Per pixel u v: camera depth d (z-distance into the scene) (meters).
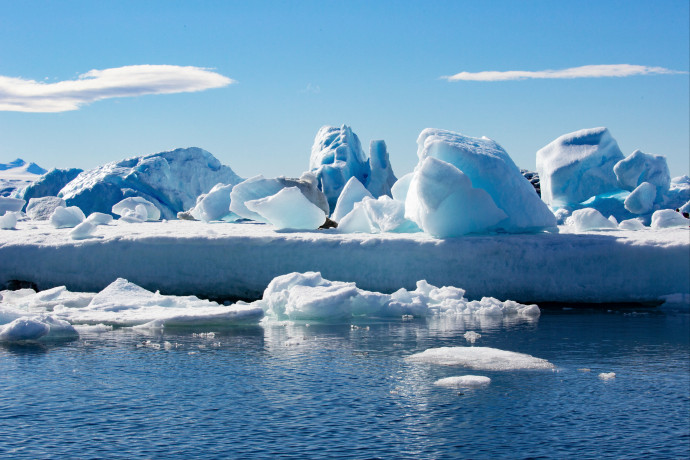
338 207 21.06
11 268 15.52
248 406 7.62
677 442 6.83
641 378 8.79
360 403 7.75
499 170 16.08
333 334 11.25
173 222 22.53
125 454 6.43
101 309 12.69
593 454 6.56
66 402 7.70
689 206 25.23
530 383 8.50
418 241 14.53
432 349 10.00
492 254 14.35
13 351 9.91
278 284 13.22
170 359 9.51
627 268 14.02
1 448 6.51
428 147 16.28
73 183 38.31
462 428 7.12
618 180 26.47
